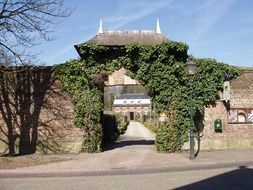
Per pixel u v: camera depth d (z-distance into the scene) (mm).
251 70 25656
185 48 24016
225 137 25031
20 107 24469
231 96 25438
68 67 24172
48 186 14227
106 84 25688
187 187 13453
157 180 15102
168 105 24391
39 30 23750
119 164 19766
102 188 13578
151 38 27516
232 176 15734
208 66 24719
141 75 24297
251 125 25359
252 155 22406
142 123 104688
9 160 20797
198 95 24641
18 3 21141
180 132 24359
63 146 24266
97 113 24344
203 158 21469
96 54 24312
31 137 24359
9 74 24312
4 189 13805
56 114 24297
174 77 24312
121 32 27703
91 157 22234
